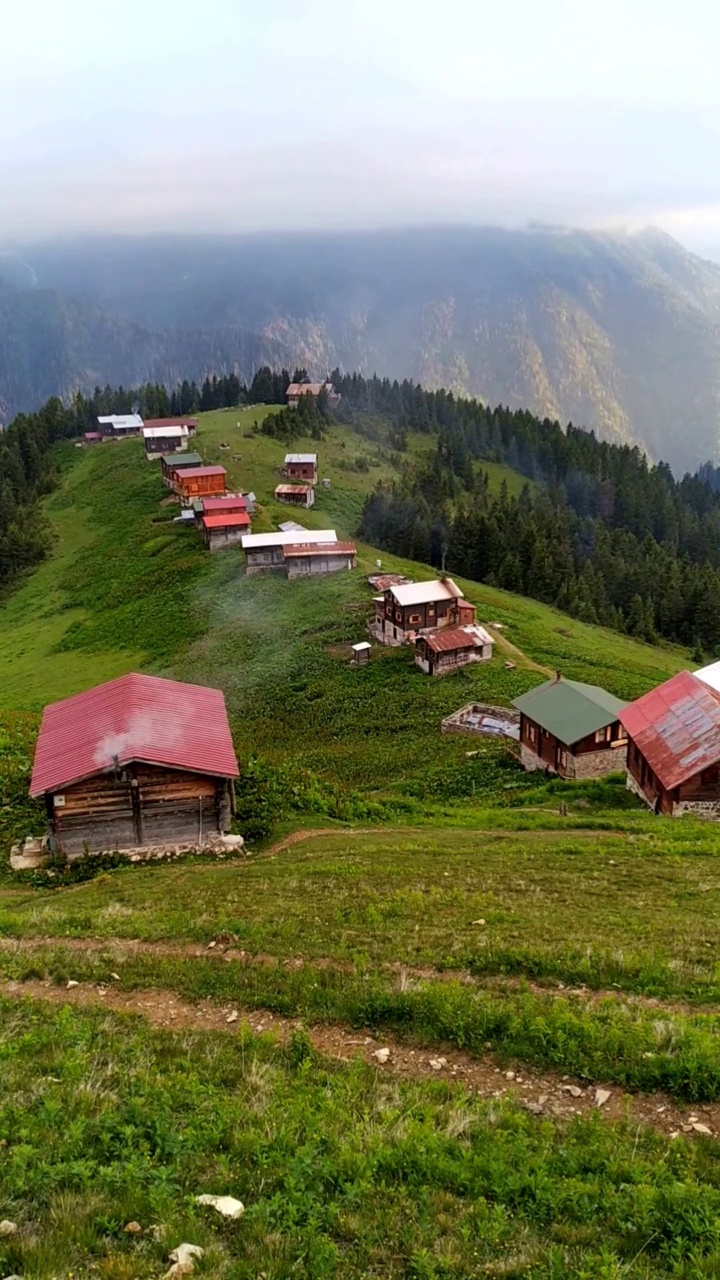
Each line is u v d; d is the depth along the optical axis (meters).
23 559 148.12
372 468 195.88
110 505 165.12
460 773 59.78
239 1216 10.10
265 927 23.95
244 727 75.94
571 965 19.80
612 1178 11.27
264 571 115.75
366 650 85.38
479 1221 10.13
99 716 41.66
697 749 45.56
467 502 191.62
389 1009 17.27
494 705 71.50
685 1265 9.34
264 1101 13.31
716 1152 12.13
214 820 38.97
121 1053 15.58
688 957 20.75
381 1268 9.30
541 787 53.66
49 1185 10.52
